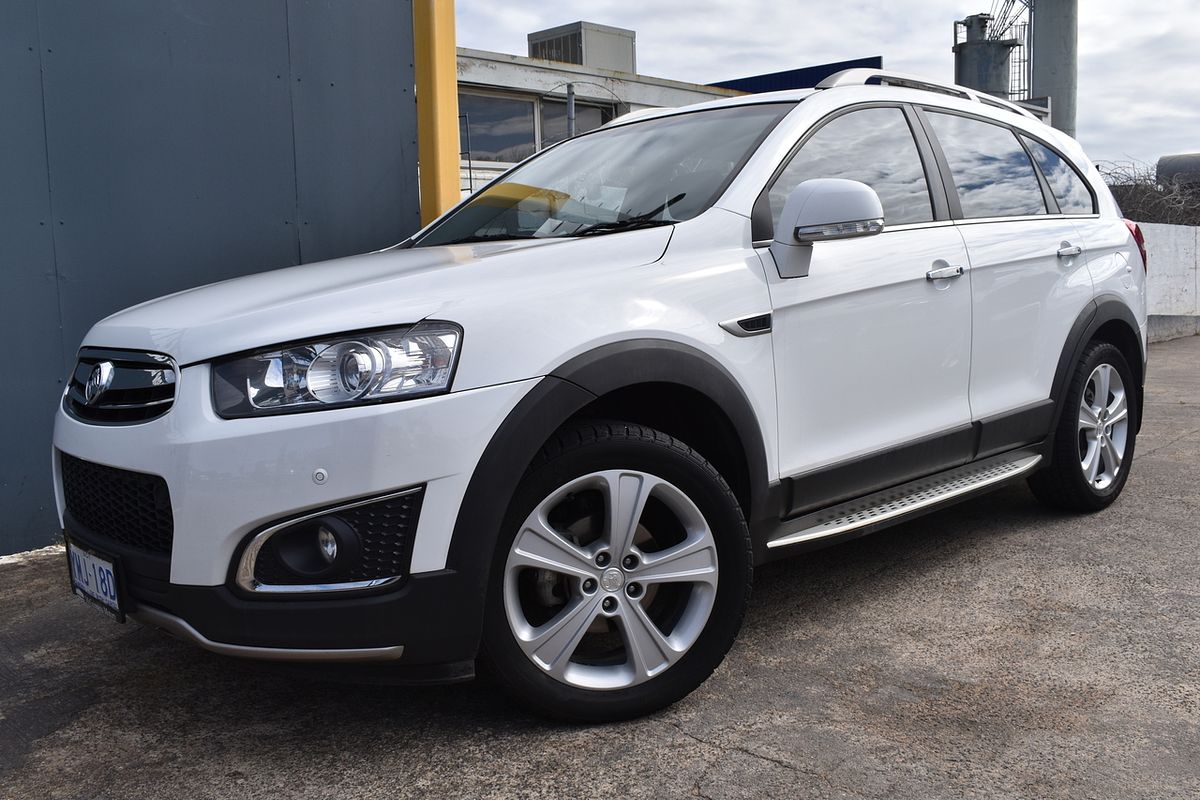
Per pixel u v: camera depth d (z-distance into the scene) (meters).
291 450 2.07
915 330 3.14
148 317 2.46
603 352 2.31
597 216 2.99
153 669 2.90
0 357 4.00
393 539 2.11
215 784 2.23
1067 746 2.26
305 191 4.82
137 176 4.30
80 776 2.29
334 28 4.84
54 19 4.05
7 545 4.07
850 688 2.59
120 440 2.27
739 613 2.53
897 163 3.31
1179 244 12.32
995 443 3.50
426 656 2.15
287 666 2.18
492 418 2.15
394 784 2.19
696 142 3.15
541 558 2.28
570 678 2.37
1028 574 3.44
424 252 2.91
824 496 2.88
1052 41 26.77
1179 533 3.87
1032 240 3.67
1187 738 2.28
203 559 2.11
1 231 3.97
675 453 2.39
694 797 2.09
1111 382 4.17
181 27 4.38
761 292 2.68
